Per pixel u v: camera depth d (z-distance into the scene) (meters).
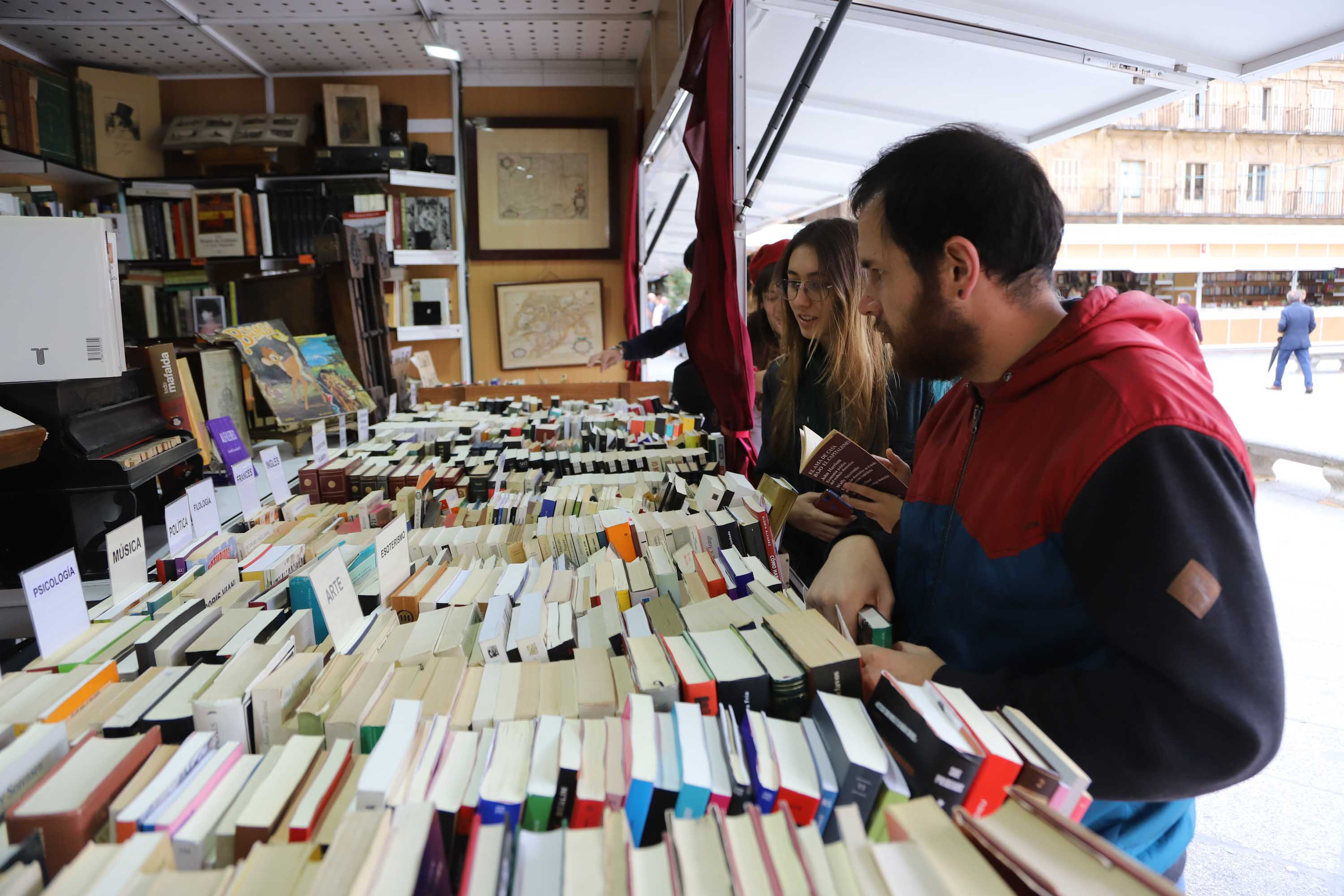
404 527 1.32
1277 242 16.45
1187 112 19.03
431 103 5.33
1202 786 0.67
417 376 4.43
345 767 0.71
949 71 2.74
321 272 3.25
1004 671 0.81
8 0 3.99
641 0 4.14
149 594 1.20
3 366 1.49
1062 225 0.86
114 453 1.61
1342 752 2.30
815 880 0.55
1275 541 4.13
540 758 0.71
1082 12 2.10
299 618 1.03
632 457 2.30
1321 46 2.15
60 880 0.54
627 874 0.55
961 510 0.93
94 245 1.53
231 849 0.64
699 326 2.19
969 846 0.57
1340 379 11.54
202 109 5.23
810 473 1.33
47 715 0.80
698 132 2.15
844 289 1.64
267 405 2.94
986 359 0.88
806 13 2.25
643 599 1.18
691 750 0.69
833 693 0.81
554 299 5.50
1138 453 0.70
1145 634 0.67
